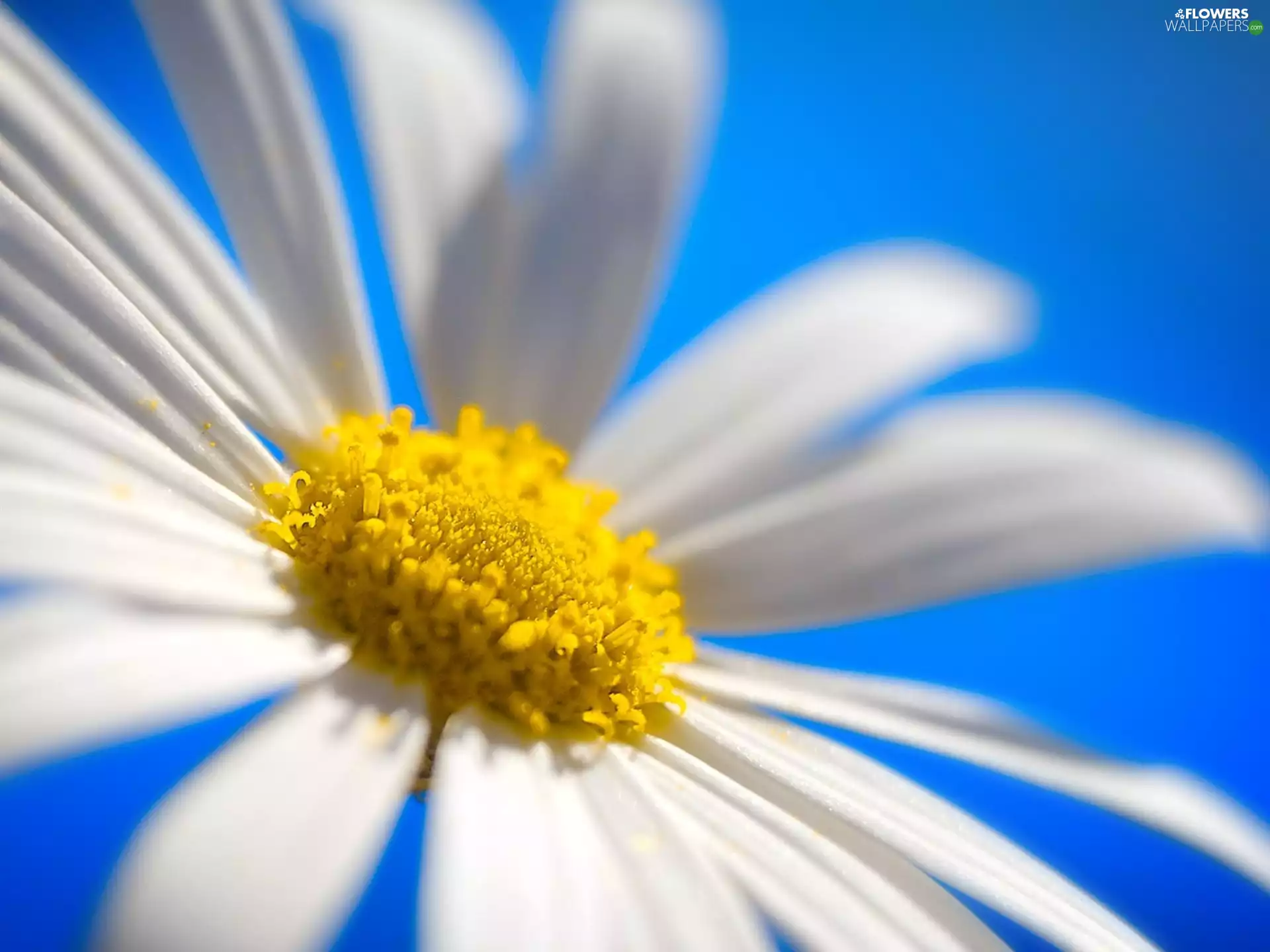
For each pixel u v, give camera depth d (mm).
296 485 81
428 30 90
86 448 75
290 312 85
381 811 73
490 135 90
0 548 69
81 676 68
